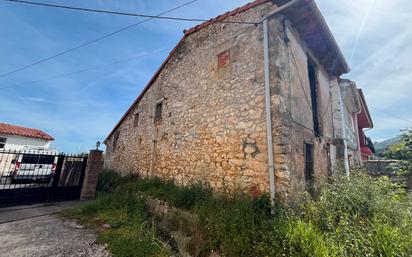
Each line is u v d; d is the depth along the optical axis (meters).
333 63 6.21
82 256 2.78
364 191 3.76
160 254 2.83
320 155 5.17
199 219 3.55
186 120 6.08
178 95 6.69
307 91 5.05
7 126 15.89
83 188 6.50
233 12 5.17
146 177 7.28
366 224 2.84
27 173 6.45
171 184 5.77
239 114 4.54
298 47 4.92
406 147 6.28
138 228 3.71
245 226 3.01
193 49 6.45
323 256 2.13
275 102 3.84
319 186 4.17
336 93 6.70
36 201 5.74
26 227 3.84
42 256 2.73
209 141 5.12
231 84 4.89
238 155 4.35
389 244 2.26
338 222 2.94
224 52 5.29
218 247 2.96
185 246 3.05
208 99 5.45
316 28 4.72
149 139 7.81
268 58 4.16
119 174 9.32
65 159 6.66
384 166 8.06
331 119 6.49
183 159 5.85
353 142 8.83
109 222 4.09
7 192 5.32
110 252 2.91
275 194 3.48
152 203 5.05
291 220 2.84
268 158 3.72
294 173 3.77
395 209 3.17
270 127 3.80
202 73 5.87
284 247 2.43
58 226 3.93
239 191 4.00
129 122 10.03
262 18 4.46
